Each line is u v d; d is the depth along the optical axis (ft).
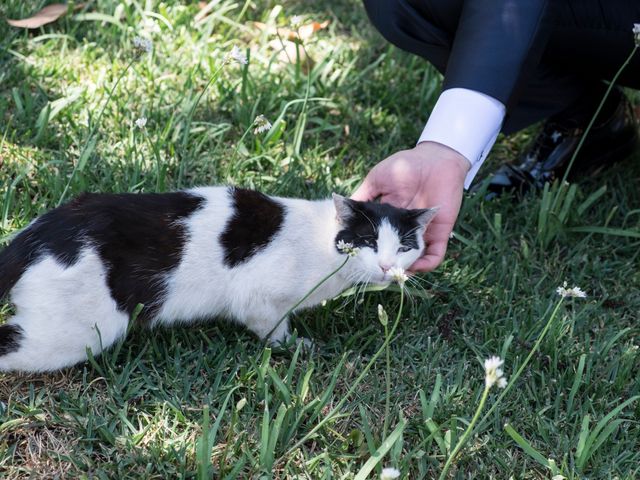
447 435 7.88
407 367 9.17
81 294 8.00
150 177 11.07
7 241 9.52
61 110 12.04
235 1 15.71
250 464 7.60
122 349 8.85
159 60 13.64
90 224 8.14
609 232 11.16
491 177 11.98
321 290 9.31
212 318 9.30
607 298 10.59
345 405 8.60
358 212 9.00
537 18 9.45
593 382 9.05
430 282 10.41
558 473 7.60
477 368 9.26
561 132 12.35
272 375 8.09
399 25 11.28
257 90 13.17
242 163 11.59
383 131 13.23
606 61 11.14
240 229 8.77
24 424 7.82
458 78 9.34
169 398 8.32
